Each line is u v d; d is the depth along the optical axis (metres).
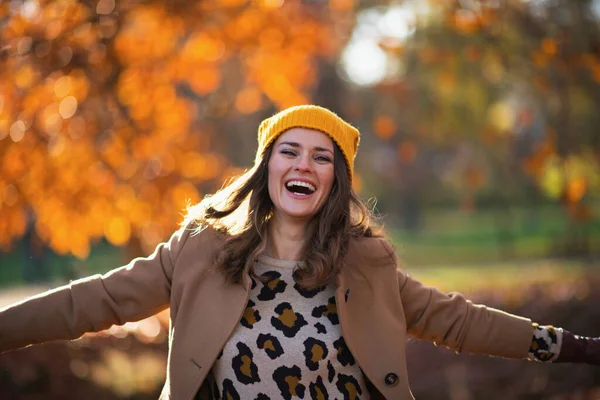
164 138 6.64
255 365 2.57
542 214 32.69
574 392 6.51
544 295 9.62
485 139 13.58
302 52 7.21
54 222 6.18
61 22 5.90
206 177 6.94
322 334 2.63
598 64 8.45
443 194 34.97
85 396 5.68
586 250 17.47
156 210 6.42
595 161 9.59
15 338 2.61
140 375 5.96
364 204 2.92
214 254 2.74
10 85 5.83
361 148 24.94
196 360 2.60
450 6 8.51
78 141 6.12
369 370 2.66
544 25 8.61
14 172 5.81
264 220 2.80
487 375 6.87
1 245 6.20
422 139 16.69
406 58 12.04
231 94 9.26
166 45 6.60
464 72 10.64
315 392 2.59
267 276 2.71
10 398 5.51
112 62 6.06
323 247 2.76
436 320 2.87
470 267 18.80
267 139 2.82
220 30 6.73
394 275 2.87
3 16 5.68
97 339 6.26
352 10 9.86
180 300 2.70
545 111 10.99
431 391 6.72
